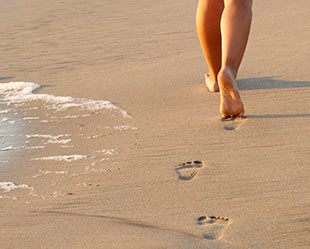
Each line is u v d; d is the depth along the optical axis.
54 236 2.48
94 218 2.62
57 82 5.08
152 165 3.16
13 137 3.75
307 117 3.64
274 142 3.31
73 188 2.94
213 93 4.33
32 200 2.84
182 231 2.47
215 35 4.18
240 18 3.72
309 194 2.71
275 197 2.70
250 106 3.93
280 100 3.99
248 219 2.53
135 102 4.28
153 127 3.73
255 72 4.74
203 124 3.69
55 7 9.02
